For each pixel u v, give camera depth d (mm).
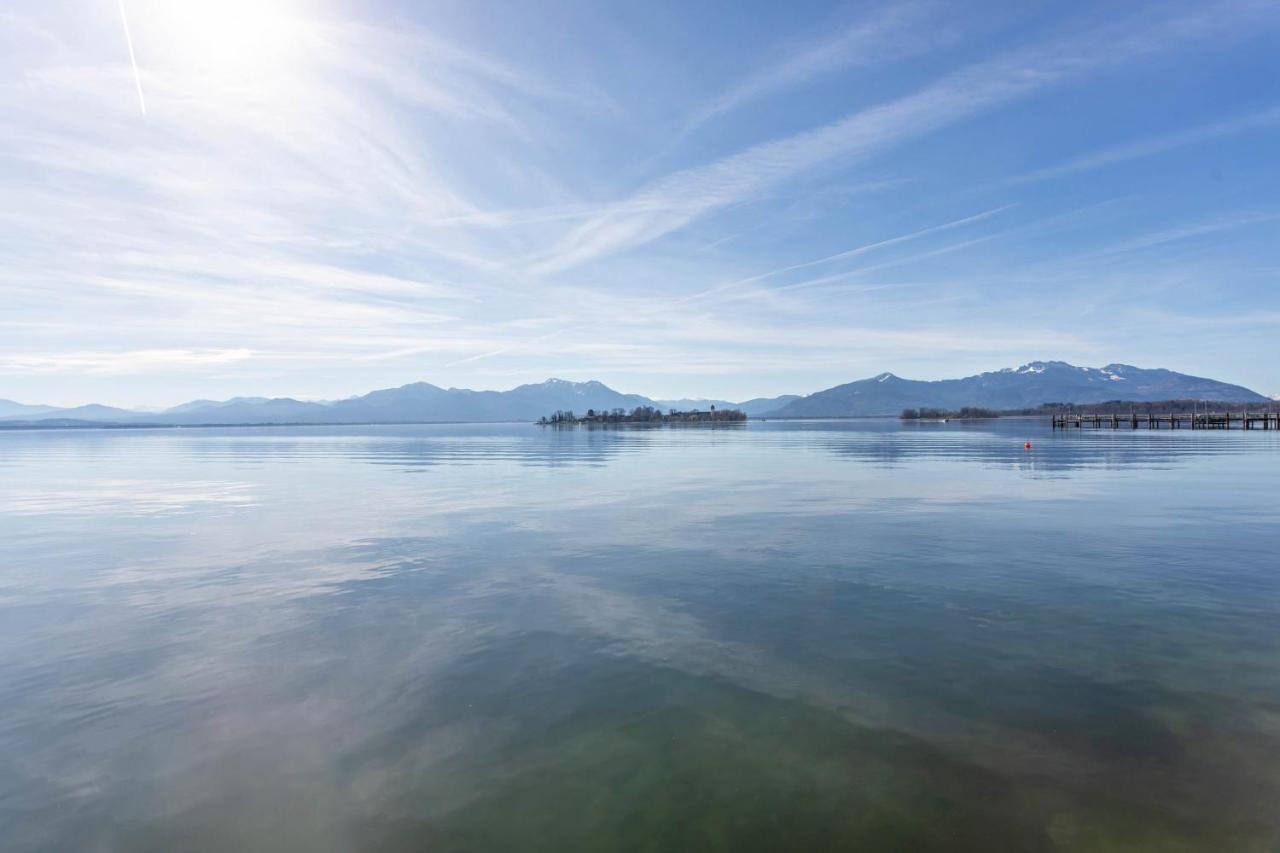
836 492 33031
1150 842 6578
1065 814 7004
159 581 16531
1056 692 9680
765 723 8961
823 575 16375
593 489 35469
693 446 87000
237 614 13758
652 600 14438
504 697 9844
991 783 7559
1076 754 8094
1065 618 12859
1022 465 48125
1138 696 9516
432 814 7219
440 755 8328
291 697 9930
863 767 7910
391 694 9984
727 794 7477
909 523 23578
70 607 14367
